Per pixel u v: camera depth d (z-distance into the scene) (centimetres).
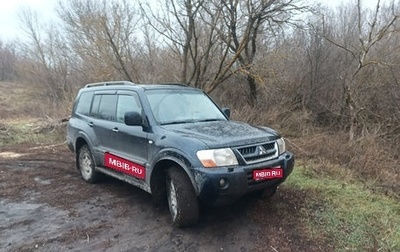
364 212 456
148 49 1413
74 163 818
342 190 539
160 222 456
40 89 2784
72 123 668
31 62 2923
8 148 1076
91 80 1554
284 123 1112
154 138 453
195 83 1174
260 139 429
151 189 457
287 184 567
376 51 1035
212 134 426
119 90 561
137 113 475
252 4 1045
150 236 420
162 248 391
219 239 406
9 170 774
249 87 1262
